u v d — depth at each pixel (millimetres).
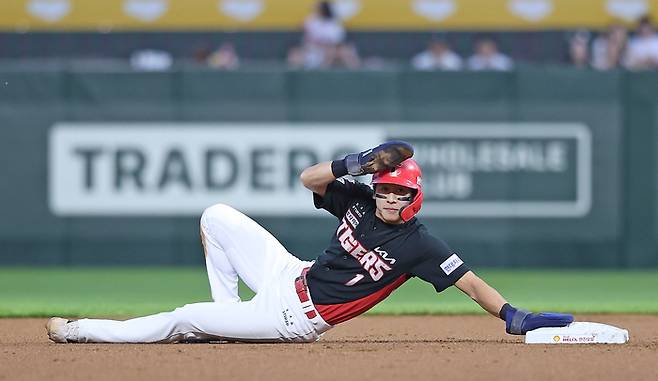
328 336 31234
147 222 57375
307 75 56844
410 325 34781
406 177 25641
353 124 56906
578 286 50594
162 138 57156
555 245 57156
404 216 25891
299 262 26969
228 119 57031
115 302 43656
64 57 65188
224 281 27594
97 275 55406
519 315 27281
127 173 57281
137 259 57531
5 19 68438
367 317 37344
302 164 56938
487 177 56875
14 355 25312
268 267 26812
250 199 56969
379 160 25500
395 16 68438
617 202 57219
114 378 22250
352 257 26281
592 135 57062
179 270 57312
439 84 56812
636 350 26047
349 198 26516
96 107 57250
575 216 57125
